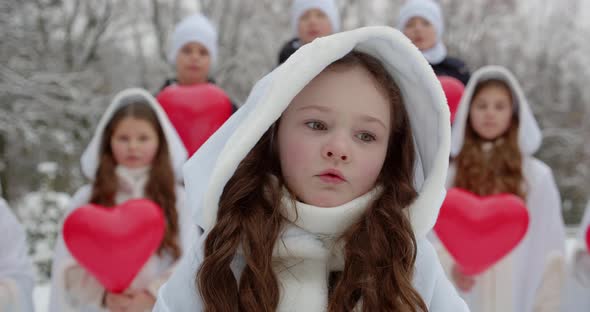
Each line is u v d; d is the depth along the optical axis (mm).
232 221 1136
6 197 14508
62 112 14547
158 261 2797
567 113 20250
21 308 2770
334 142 1058
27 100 13867
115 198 2943
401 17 3791
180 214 2941
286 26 17078
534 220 3057
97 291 2764
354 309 1130
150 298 2666
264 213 1139
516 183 2984
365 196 1124
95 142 3031
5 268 2766
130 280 2666
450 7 20562
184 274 1190
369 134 1101
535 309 2965
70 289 2775
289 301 1128
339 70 1092
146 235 2672
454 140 3156
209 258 1118
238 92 16328
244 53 16328
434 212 1137
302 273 1155
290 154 1101
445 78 3381
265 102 1055
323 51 1032
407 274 1111
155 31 18031
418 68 1100
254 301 1097
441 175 1120
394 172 1229
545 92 20516
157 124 3008
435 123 1163
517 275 3016
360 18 19141
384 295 1102
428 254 1213
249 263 1104
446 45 20391
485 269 2750
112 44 17531
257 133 1050
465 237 2713
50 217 7441
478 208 2723
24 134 13773
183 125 3516
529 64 20750
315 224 1104
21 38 13938
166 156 3002
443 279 1226
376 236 1108
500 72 3057
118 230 2643
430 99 1142
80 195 3082
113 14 17266
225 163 1059
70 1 16719
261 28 16609
